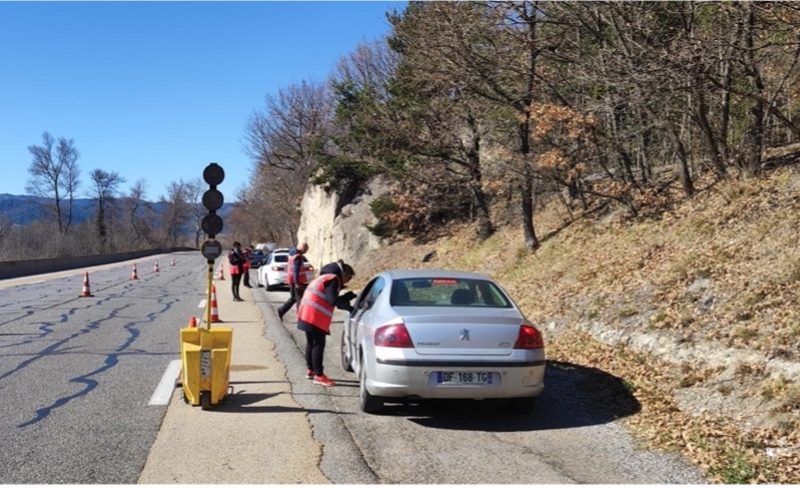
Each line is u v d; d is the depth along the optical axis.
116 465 5.64
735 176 13.57
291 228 70.94
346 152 32.22
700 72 11.39
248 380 9.13
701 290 9.77
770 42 11.51
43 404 7.66
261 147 67.19
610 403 7.71
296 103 64.12
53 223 97.25
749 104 13.33
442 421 7.15
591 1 13.39
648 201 15.20
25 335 13.34
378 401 7.32
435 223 29.06
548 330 11.85
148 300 22.11
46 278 36.25
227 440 6.37
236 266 22.25
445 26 16.22
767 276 9.04
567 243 16.83
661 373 8.38
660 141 17.38
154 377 9.17
